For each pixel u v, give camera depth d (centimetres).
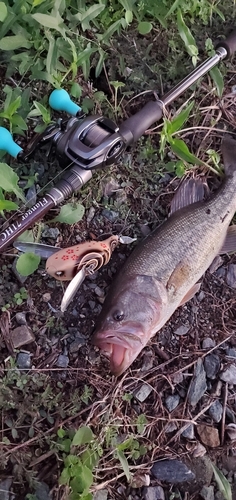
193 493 52
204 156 59
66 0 54
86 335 52
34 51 54
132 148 56
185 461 52
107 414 50
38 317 51
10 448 47
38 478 47
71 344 51
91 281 53
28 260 47
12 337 50
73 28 55
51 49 52
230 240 56
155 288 50
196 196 56
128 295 49
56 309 51
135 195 56
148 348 53
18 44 52
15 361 49
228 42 58
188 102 59
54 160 53
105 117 54
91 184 54
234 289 58
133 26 58
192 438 53
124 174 56
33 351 50
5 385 48
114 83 55
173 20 59
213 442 53
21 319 50
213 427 53
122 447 49
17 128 52
